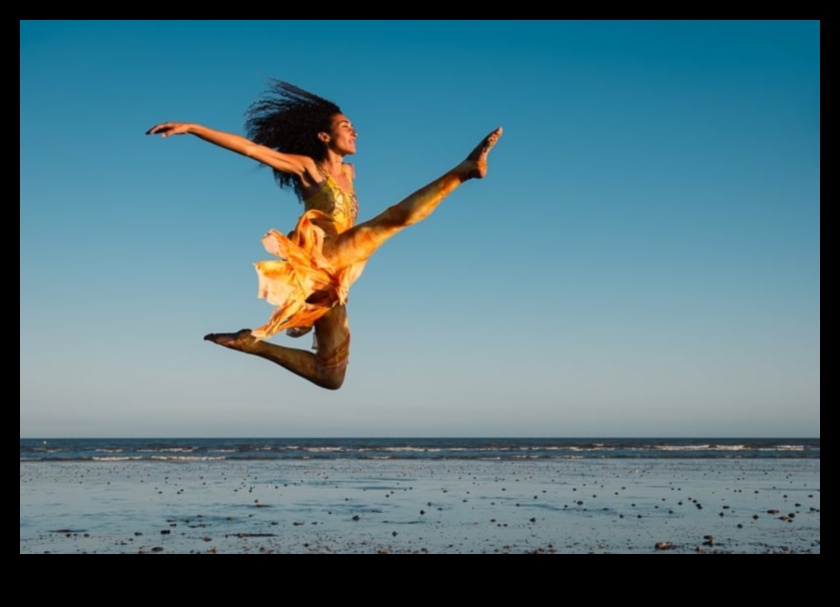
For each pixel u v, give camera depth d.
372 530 21.20
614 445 103.00
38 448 89.06
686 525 22.03
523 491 31.62
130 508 25.77
